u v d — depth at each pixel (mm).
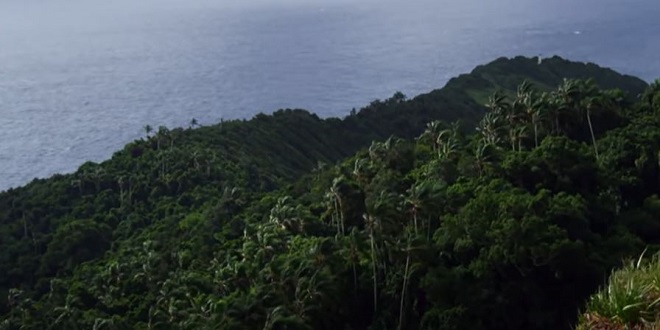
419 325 46188
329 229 58250
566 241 42625
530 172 52719
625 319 10531
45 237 82125
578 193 49969
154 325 50688
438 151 65125
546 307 44219
